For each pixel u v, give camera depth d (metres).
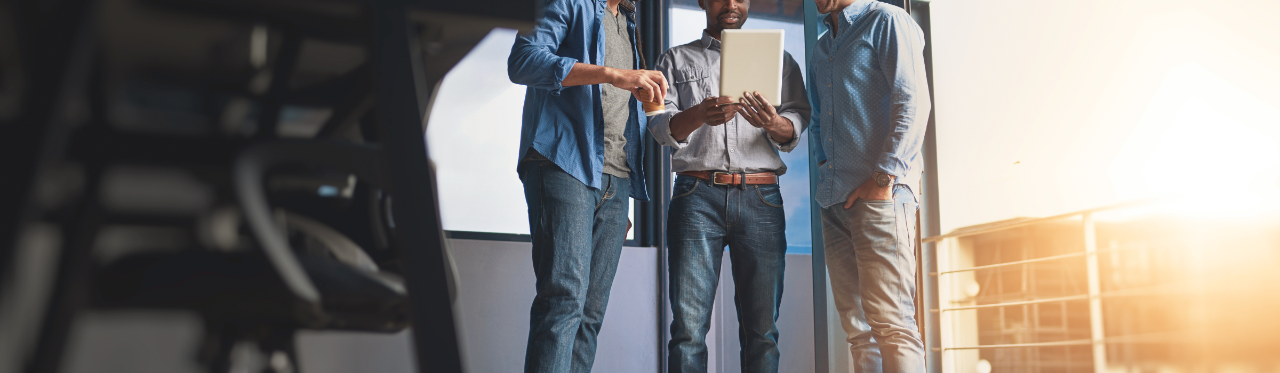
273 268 0.46
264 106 0.53
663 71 2.18
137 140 0.46
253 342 0.55
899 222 1.58
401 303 0.49
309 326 0.49
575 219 1.65
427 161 0.40
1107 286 1.58
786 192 2.43
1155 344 1.53
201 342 0.56
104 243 0.47
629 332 2.69
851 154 1.64
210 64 0.49
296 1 0.42
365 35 0.43
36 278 0.40
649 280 2.76
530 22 0.46
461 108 2.65
